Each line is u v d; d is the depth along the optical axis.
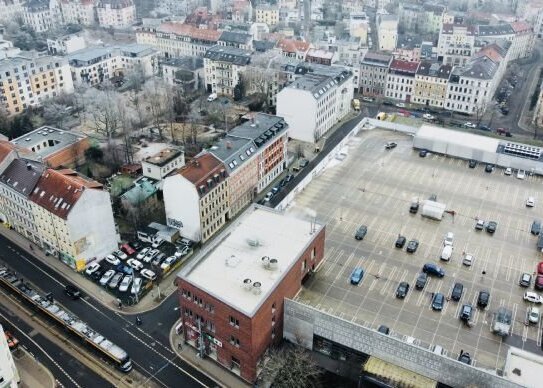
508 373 86.75
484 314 102.44
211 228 146.88
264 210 122.94
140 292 127.00
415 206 132.75
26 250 142.12
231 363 105.06
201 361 108.69
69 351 111.44
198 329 106.75
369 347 97.19
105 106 199.62
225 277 102.44
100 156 181.88
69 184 131.50
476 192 141.00
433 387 90.69
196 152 189.75
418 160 156.75
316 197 138.75
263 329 99.00
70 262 135.00
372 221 129.75
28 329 116.69
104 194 133.38
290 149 197.12
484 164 154.12
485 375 86.56
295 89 197.00
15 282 126.31
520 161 149.00
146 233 144.50
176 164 171.62
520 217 130.88
